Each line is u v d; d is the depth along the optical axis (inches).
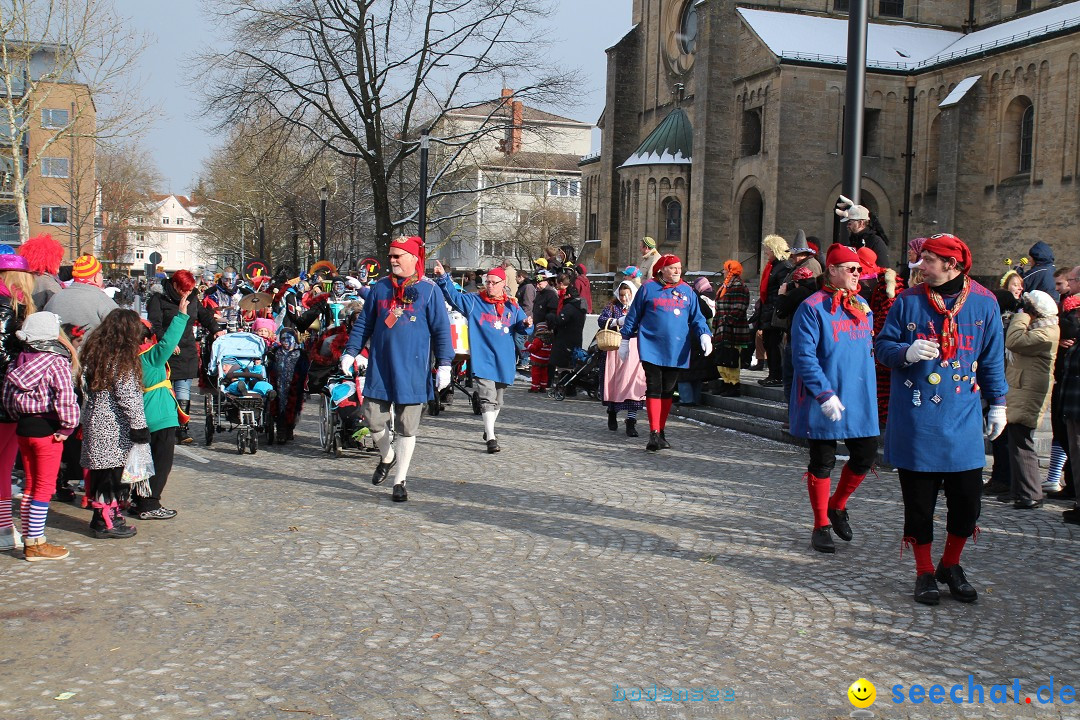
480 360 467.5
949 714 181.5
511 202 2851.9
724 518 336.8
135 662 202.1
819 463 293.6
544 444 498.3
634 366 522.9
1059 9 1574.8
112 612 233.6
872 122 1624.0
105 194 2893.7
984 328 245.4
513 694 186.9
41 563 274.7
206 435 492.4
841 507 305.1
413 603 242.7
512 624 227.5
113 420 294.2
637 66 2101.4
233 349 481.4
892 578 267.9
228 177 2509.8
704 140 1721.2
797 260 531.8
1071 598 250.7
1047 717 180.7
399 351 360.8
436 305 365.7
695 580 264.1
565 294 709.3
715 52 1720.0
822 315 289.3
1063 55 1342.3
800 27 1705.2
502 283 471.5
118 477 299.7
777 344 611.8
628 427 527.8
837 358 289.6
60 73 1262.3
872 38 1718.8
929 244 246.2
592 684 192.5
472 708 180.2
